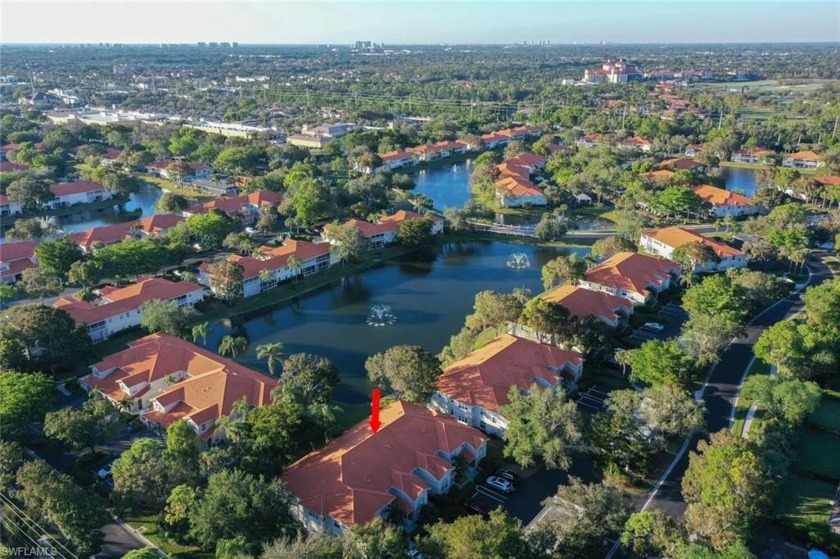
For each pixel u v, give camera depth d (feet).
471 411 333.83
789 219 614.75
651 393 310.45
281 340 447.42
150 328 423.64
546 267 499.92
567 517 236.22
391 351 347.15
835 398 354.13
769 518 263.08
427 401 352.28
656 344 352.28
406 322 476.95
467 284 553.23
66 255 523.29
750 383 331.98
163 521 253.44
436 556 214.48
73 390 369.91
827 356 357.00
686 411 294.05
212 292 511.40
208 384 345.31
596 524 233.96
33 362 371.56
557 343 402.52
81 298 499.92
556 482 293.64
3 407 304.30
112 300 474.08
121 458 272.51
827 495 278.26
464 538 207.21
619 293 490.49
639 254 535.60
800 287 520.83
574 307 426.51
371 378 355.56
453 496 280.10
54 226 632.79
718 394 361.30
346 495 254.88
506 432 298.56
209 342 442.91
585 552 231.71
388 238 647.97
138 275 543.39
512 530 214.90
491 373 346.13
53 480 244.83
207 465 264.31
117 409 335.88
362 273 579.48
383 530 226.99
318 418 301.63
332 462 270.26
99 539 236.02
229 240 615.98
